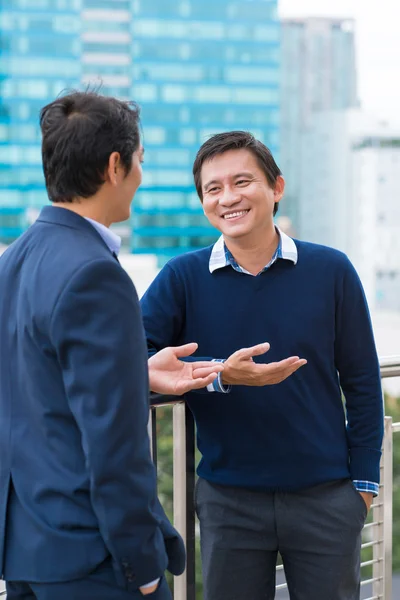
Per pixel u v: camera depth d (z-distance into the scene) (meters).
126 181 1.27
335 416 1.71
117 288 1.15
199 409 1.71
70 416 1.17
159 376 1.53
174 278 1.72
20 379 1.20
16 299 1.22
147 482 1.14
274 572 1.77
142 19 83.06
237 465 1.68
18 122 78.19
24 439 1.19
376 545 2.15
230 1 84.81
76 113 1.23
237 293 1.68
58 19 80.31
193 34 84.06
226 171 1.63
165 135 82.44
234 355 1.49
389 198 87.94
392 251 87.62
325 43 88.69
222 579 1.72
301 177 88.88
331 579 1.68
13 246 1.27
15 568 1.19
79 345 1.12
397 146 88.25
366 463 1.71
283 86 87.06
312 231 88.62
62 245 1.19
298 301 1.66
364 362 1.72
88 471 1.12
